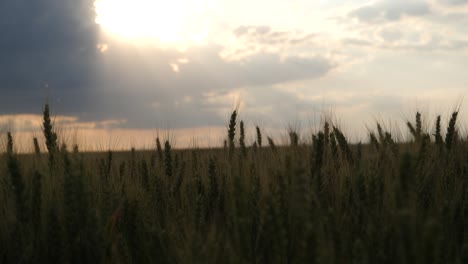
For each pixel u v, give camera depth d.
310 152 5.86
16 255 4.57
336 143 6.88
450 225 4.19
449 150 6.62
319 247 3.17
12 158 4.61
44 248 4.55
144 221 5.20
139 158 7.88
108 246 4.65
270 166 5.86
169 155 6.87
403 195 3.28
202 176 6.55
